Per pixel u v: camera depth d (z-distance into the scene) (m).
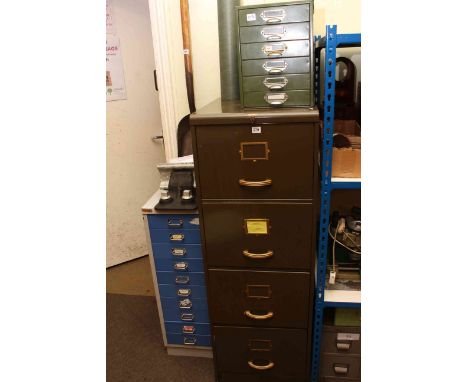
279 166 1.19
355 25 1.61
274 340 1.45
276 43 1.16
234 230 1.30
